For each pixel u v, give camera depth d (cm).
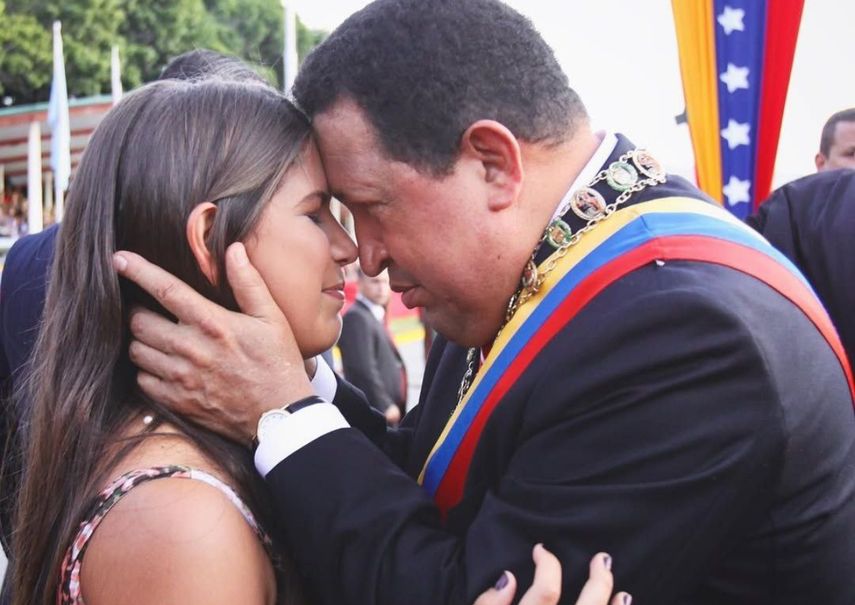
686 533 119
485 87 133
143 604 118
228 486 128
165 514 120
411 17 134
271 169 136
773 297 129
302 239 138
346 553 125
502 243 138
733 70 274
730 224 138
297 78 146
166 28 2550
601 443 122
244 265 133
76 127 1477
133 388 141
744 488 119
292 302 139
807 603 131
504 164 135
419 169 134
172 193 133
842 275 234
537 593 114
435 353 193
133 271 133
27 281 210
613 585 119
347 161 138
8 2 2225
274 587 132
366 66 134
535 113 137
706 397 119
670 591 121
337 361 604
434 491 144
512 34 137
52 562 129
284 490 129
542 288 137
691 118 280
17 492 166
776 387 119
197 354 131
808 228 241
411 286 147
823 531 126
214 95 139
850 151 341
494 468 138
